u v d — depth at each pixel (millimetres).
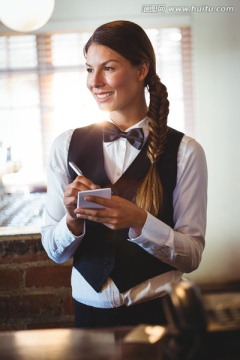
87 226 1364
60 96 5832
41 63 5777
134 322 1313
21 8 3297
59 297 1793
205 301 888
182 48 5668
